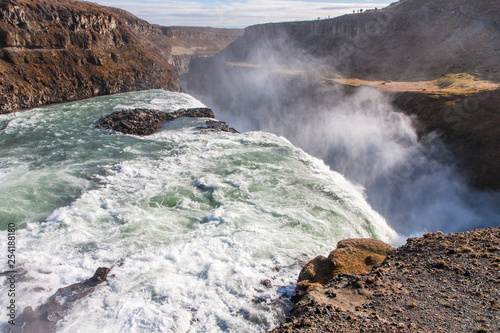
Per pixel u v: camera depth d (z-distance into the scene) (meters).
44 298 9.04
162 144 24.11
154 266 10.39
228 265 10.38
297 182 17.33
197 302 8.72
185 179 17.64
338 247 10.12
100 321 8.12
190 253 11.08
